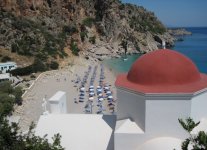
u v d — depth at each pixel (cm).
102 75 8150
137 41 14000
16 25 9200
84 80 7281
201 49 15625
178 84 1609
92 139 1788
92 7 13862
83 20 13238
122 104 1712
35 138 1327
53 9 11881
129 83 1725
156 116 1555
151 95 1524
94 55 11669
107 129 1841
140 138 1574
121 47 13350
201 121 1622
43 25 10956
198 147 927
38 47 9131
